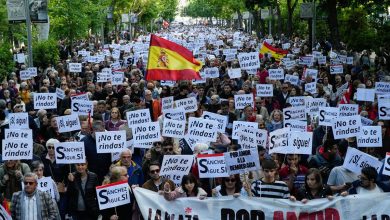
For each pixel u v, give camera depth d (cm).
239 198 917
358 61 3131
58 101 1942
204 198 923
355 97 1870
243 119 1542
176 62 1819
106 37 6512
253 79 2238
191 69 1827
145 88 1998
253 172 1045
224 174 998
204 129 1265
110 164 1200
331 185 997
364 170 912
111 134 1159
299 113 1502
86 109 1602
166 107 1605
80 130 1461
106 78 2173
